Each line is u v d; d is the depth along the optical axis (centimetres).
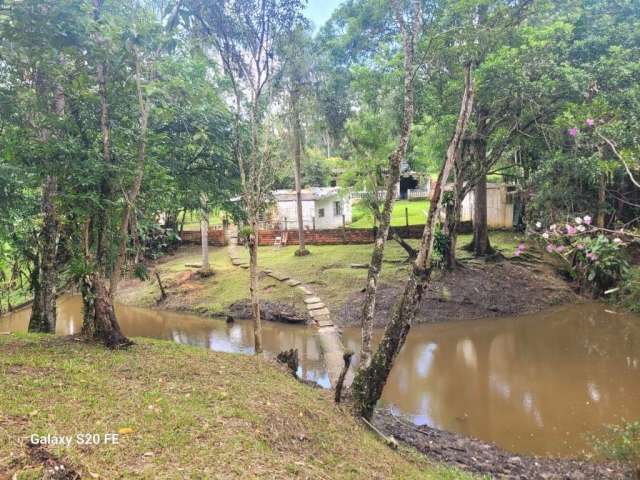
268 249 2312
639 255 945
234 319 1538
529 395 896
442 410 838
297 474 376
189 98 862
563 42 1238
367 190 1600
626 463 593
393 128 1420
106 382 523
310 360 1116
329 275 1753
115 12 711
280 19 885
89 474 310
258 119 1019
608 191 1418
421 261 626
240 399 532
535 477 584
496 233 2209
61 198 651
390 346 638
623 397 867
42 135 708
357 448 504
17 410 399
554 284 1642
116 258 777
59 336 796
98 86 704
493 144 1636
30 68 655
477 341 1257
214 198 1052
